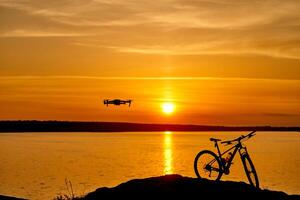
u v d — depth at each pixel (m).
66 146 197.62
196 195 15.76
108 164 107.25
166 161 117.69
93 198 16.73
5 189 63.19
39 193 59.19
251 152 156.75
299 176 80.25
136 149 176.25
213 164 18.34
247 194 15.84
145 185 16.73
